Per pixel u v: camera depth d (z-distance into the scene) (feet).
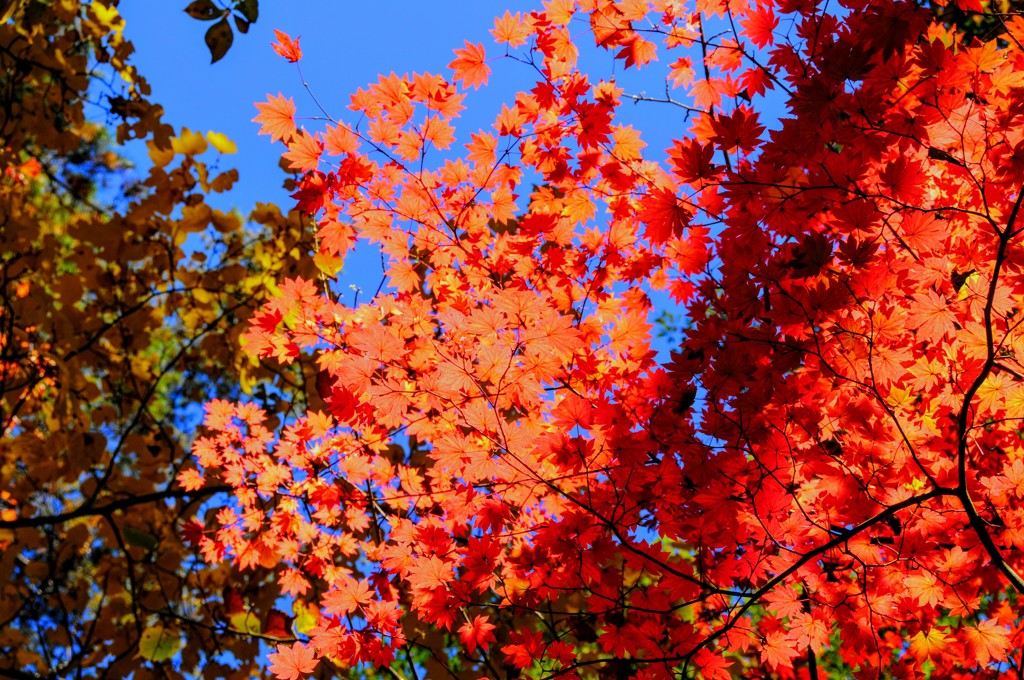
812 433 10.67
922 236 9.86
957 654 11.85
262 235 12.67
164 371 12.78
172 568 12.53
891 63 8.98
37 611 12.37
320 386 13.14
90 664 11.84
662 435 10.81
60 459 12.34
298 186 11.81
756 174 9.64
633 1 11.23
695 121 10.41
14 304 11.64
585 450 10.57
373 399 11.20
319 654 11.74
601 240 13.05
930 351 10.75
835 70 8.93
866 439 10.70
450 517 13.05
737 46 10.61
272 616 12.94
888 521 11.55
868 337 10.18
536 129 12.44
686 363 10.58
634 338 12.41
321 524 13.38
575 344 10.18
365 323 12.26
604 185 13.16
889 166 9.42
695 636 11.36
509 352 10.28
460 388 10.73
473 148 12.33
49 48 12.05
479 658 13.23
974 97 9.25
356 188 12.00
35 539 12.07
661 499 11.49
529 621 13.41
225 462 12.98
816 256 9.35
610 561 11.39
